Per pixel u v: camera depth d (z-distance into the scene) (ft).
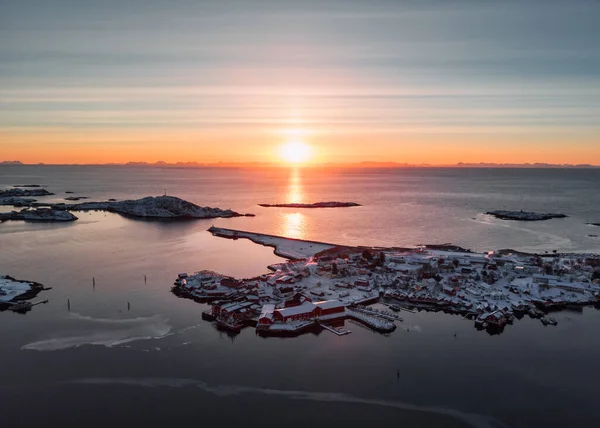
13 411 224.53
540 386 248.52
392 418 222.89
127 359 273.13
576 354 282.97
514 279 420.36
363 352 285.43
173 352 282.77
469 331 315.99
